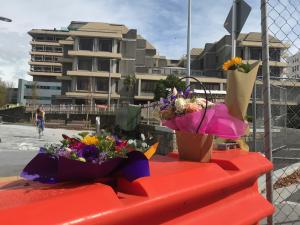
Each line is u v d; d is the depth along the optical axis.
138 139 2.16
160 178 1.91
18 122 70.44
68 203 1.44
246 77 3.26
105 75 79.50
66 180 1.79
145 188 1.76
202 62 97.62
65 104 78.38
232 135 2.70
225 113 2.75
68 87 84.00
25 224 1.28
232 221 2.37
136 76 80.75
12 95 120.12
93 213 1.46
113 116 61.78
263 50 3.48
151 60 94.56
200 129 2.57
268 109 3.46
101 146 1.82
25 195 1.54
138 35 87.69
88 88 79.94
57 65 127.06
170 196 1.83
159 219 1.83
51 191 1.60
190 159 2.61
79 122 63.03
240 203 2.60
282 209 6.05
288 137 10.61
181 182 2.00
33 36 128.75
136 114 19.92
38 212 1.35
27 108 73.94
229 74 3.28
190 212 2.08
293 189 7.34
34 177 1.83
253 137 7.04
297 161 9.34
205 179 2.18
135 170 1.78
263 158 3.08
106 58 80.38
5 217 1.27
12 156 14.66
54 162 1.90
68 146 1.85
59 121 65.00
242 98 3.24
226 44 83.56
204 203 2.21
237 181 2.51
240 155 2.88
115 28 82.75
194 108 2.59
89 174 1.77
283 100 10.41
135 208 1.63
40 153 1.87
